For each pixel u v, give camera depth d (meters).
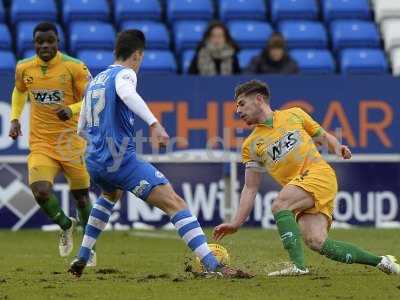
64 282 21.50
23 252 30.45
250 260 27.06
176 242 33.59
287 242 22.03
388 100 38.78
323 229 21.91
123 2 49.47
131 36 21.09
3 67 44.06
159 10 49.66
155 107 38.03
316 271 23.41
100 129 20.88
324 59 46.34
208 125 38.19
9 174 37.72
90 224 22.17
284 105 38.50
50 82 26.91
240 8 49.84
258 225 38.53
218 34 41.22
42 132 27.19
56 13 48.78
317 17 50.62
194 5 49.75
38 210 38.09
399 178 38.78
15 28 48.31
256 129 22.45
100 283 21.14
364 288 20.02
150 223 38.34
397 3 50.03
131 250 30.95
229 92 38.28
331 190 22.02
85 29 47.19
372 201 38.78
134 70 21.11
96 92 20.92
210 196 38.19
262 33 48.19
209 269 21.19
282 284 20.45
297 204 21.86
